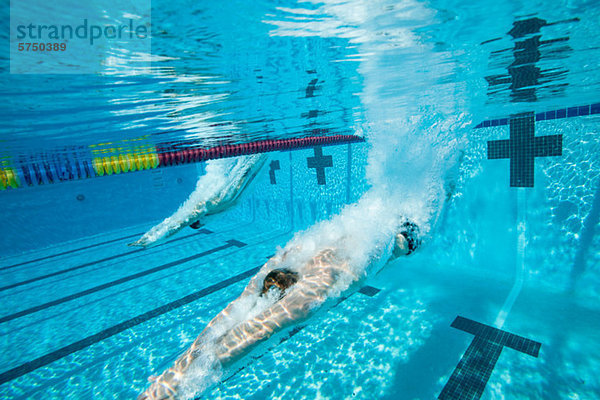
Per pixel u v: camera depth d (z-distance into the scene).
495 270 4.54
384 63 2.06
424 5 1.29
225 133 3.34
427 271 4.91
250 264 6.06
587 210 3.68
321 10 1.25
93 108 1.91
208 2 1.06
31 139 2.24
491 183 4.45
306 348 3.31
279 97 2.52
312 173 6.83
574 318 3.36
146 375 3.12
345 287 1.71
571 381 2.55
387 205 2.78
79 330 4.12
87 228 9.66
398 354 3.09
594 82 2.69
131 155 3.08
